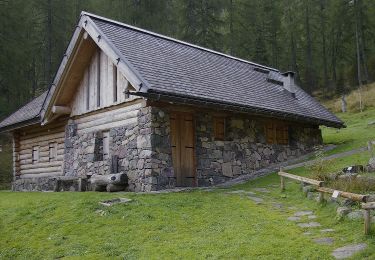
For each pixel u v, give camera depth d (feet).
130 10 120.47
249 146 54.85
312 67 159.12
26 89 112.68
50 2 116.06
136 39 51.49
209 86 49.60
